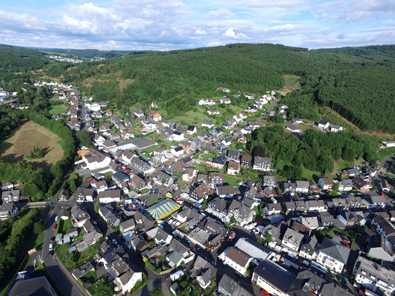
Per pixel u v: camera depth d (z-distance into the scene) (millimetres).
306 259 85188
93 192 114938
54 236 91625
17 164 124562
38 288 67938
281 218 103250
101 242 87000
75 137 173750
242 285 74312
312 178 138125
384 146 180750
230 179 131875
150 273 77250
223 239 91750
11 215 101875
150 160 148875
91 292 70062
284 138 164500
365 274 75625
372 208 114688
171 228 97250
